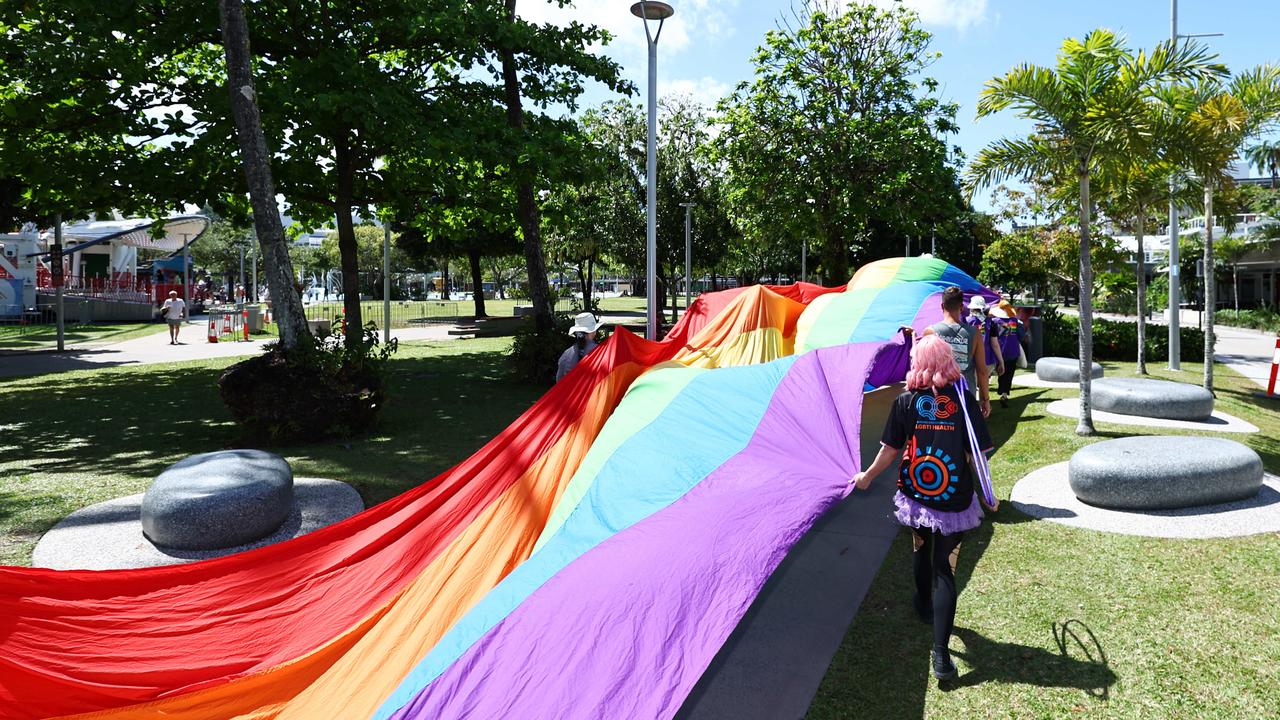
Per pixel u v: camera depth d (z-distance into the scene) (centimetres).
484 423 1188
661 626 348
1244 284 4375
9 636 376
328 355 1066
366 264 6694
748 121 2195
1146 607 463
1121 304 4547
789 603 505
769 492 438
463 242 3466
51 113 1309
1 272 3250
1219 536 564
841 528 643
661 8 1249
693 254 3328
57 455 973
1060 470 765
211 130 1373
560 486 489
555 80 1795
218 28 1320
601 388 599
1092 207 1512
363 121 1335
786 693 400
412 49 1625
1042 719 366
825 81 2197
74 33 1277
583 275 3866
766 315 1011
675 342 800
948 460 413
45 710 350
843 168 2167
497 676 335
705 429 520
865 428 1004
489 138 1520
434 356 2227
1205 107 948
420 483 830
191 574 461
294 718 356
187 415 1255
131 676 371
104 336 2897
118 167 1440
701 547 391
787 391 570
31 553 612
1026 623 457
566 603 364
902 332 638
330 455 966
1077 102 919
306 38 1459
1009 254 3027
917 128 2102
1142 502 623
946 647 403
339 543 501
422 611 403
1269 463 772
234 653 404
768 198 2261
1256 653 405
